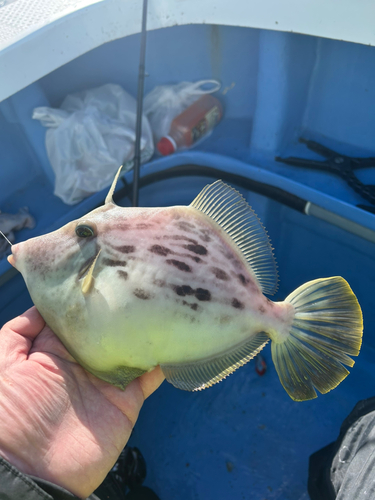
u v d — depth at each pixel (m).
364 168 0.43
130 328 0.23
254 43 0.46
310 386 0.26
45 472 0.22
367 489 0.26
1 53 0.34
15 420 0.22
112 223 0.25
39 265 0.25
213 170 0.46
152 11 0.38
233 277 0.25
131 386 0.26
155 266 0.23
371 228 0.39
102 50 0.47
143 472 0.44
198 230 0.25
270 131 0.44
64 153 0.43
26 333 0.26
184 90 0.48
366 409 0.34
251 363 0.52
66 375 0.25
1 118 0.43
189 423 0.48
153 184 0.49
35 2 0.40
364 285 0.46
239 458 0.46
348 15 0.31
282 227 0.49
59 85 0.48
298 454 0.45
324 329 0.26
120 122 0.46
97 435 0.24
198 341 0.24
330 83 0.43
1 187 0.46
